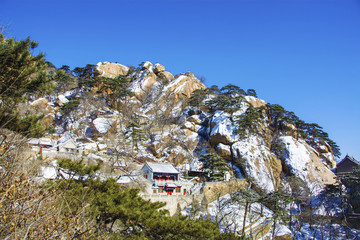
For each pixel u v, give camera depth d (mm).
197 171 54500
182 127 73812
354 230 43219
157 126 76812
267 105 79875
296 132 76000
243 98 77375
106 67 111750
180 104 89625
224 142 63219
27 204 6180
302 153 62219
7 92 11539
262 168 56625
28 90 13633
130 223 11992
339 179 52188
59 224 6371
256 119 66875
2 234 5309
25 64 12367
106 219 12156
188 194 40906
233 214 35938
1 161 6547
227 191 47000
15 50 11961
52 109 69875
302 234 40469
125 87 88000
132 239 11180
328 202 51344
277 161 60844
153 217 12422
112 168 35375
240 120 65250
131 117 78750
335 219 46688
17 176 6547
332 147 84688
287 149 63375
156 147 62281
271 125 77750
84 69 101438
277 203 39188
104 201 11602
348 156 68938
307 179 57438
